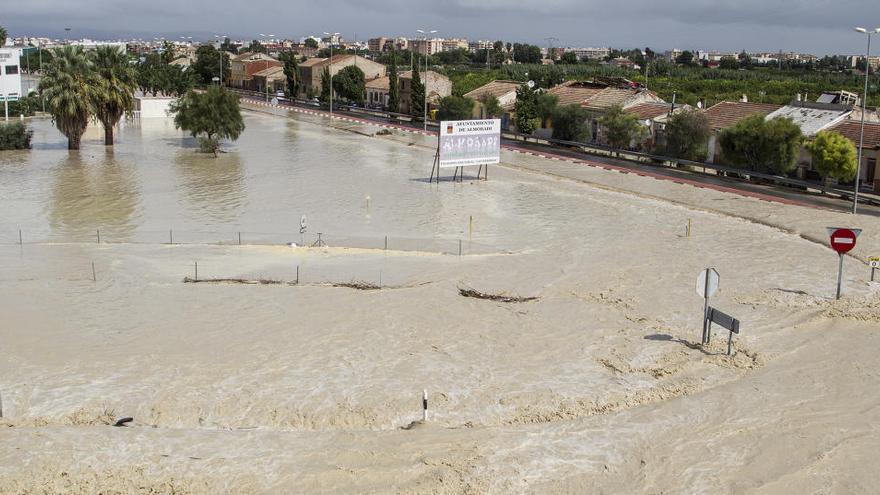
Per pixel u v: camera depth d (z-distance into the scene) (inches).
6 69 3624.5
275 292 1298.0
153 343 1067.3
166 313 1187.9
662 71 7239.2
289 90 6161.4
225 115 3031.5
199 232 1777.8
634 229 1851.6
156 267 1457.9
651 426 848.9
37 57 7613.2
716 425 851.4
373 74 5974.4
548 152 3235.7
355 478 725.9
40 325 1127.6
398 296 1279.5
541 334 1122.0
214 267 1465.3
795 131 2436.0
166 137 3575.3
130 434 809.5
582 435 826.2
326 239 1727.4
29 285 1317.7
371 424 850.8
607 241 1726.1
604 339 1104.8
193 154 3041.3
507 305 1248.8
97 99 3078.2
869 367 1006.4
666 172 2731.3
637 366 1008.9
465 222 1915.6
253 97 6417.3
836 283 1406.3
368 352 1043.9
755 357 1036.5
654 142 3142.2
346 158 2987.2
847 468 758.5
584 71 7194.9
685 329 1149.7
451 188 2377.0
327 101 5388.8
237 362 1004.6
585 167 2834.6
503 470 748.6
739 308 1251.2
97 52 3169.3
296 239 1722.4
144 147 3221.0
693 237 1775.3
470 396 918.4
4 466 738.8
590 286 1369.3
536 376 978.1
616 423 855.7
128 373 967.0
